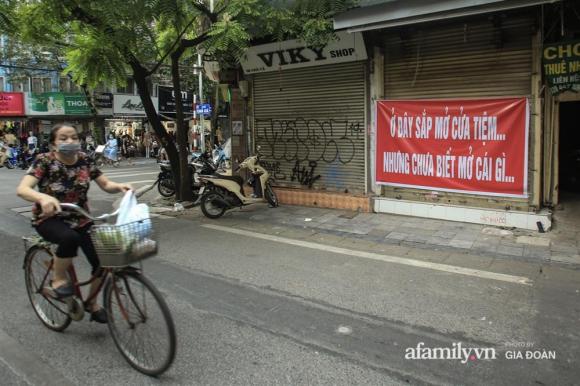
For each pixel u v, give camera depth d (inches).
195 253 258.4
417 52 321.4
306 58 366.3
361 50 336.8
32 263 163.6
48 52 960.3
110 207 420.8
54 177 140.3
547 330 159.3
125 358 138.3
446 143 313.9
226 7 322.7
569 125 371.9
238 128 430.0
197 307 181.9
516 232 282.4
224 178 351.6
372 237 285.4
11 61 970.7
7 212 387.2
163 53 417.7
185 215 365.4
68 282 147.2
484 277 212.2
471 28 297.9
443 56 311.6
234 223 333.7
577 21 275.4
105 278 140.5
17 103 1029.8
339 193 370.3
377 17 285.7
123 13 291.4
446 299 187.3
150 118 410.0
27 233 313.1
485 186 302.2
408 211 333.7
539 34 273.9
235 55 329.1
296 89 387.5
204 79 960.9
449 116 310.2
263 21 320.2
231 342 152.0
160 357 127.5
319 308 180.1
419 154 326.6
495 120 293.0
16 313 177.6
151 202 436.5
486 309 177.2
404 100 328.8
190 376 131.1
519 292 193.8
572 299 185.9
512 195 293.1
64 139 139.0
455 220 313.6
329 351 145.6
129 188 144.5
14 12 331.6
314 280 211.6
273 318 171.0
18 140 1042.7
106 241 124.9
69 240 136.7
